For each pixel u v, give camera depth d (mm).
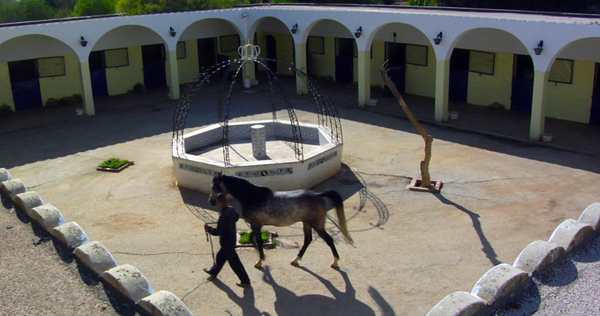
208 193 13031
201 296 8820
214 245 10555
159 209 12258
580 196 12141
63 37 19422
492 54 19688
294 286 9039
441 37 17609
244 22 23734
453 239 10461
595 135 16484
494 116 18969
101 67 23625
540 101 15750
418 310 8250
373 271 9414
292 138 16031
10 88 21297
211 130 15547
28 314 7656
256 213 9156
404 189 12969
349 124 18516
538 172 13680
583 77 17484
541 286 8047
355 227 11164
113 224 11555
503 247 10070
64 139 17797
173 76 22609
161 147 16609
